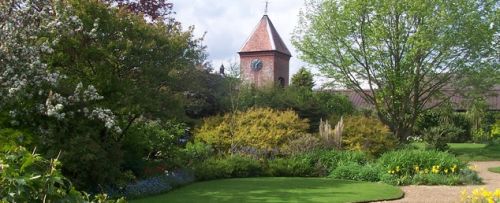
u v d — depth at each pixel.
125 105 11.33
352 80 26.58
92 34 10.76
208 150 17.44
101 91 11.38
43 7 10.34
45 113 9.78
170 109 12.16
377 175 14.86
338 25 25.84
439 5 24.38
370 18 25.56
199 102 22.58
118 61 11.60
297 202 10.67
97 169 10.52
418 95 26.41
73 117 10.39
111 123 10.15
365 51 25.64
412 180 14.27
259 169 16.02
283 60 41.19
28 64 9.55
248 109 21.17
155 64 11.96
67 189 3.62
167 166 13.73
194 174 14.43
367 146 18.45
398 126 26.00
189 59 12.99
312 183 14.02
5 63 9.41
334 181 14.58
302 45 26.94
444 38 24.41
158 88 12.16
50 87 10.02
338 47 26.09
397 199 11.39
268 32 40.62
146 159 13.70
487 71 25.33
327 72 26.62
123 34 11.65
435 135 24.84
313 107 24.36
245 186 13.28
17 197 3.16
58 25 10.20
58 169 3.61
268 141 18.00
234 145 17.91
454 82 26.09
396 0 24.52
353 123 19.73
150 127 14.02
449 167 15.09
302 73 39.41
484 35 24.50
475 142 34.38
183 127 18.53
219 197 11.34
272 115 19.53
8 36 9.47
